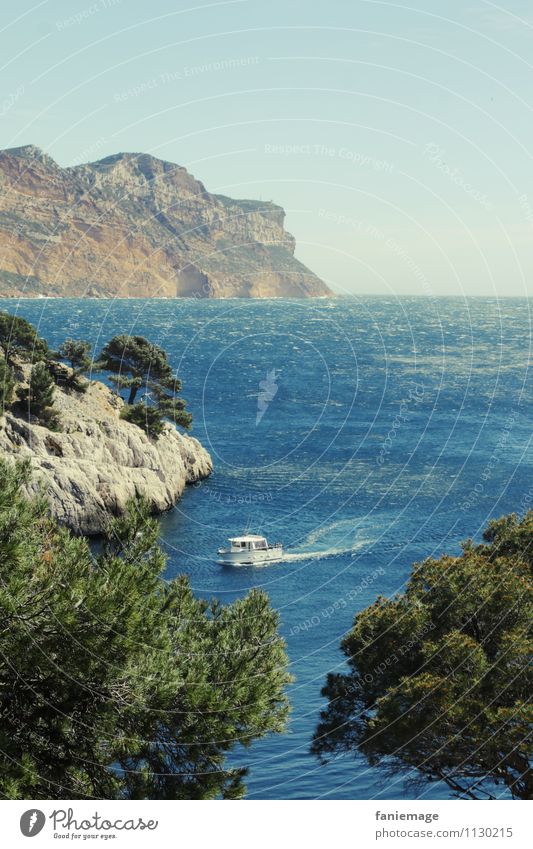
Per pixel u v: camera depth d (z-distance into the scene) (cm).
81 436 8394
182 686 1683
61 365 9375
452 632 2441
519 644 2319
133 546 1877
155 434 9488
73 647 1543
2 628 1518
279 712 1855
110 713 1609
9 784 1486
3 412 7962
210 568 7119
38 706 1603
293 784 3644
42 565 1612
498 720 2205
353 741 2619
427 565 2745
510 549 3019
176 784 1723
